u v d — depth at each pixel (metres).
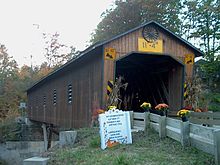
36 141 25.81
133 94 16.38
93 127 10.45
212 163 5.21
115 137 7.60
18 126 28.28
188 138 6.54
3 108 36.59
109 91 11.41
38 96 26.48
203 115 9.31
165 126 7.78
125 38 11.76
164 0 27.52
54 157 7.36
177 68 13.16
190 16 26.06
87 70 13.29
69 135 9.00
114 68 11.51
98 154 6.79
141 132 8.62
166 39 12.53
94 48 11.31
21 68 50.09
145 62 15.03
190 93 12.70
